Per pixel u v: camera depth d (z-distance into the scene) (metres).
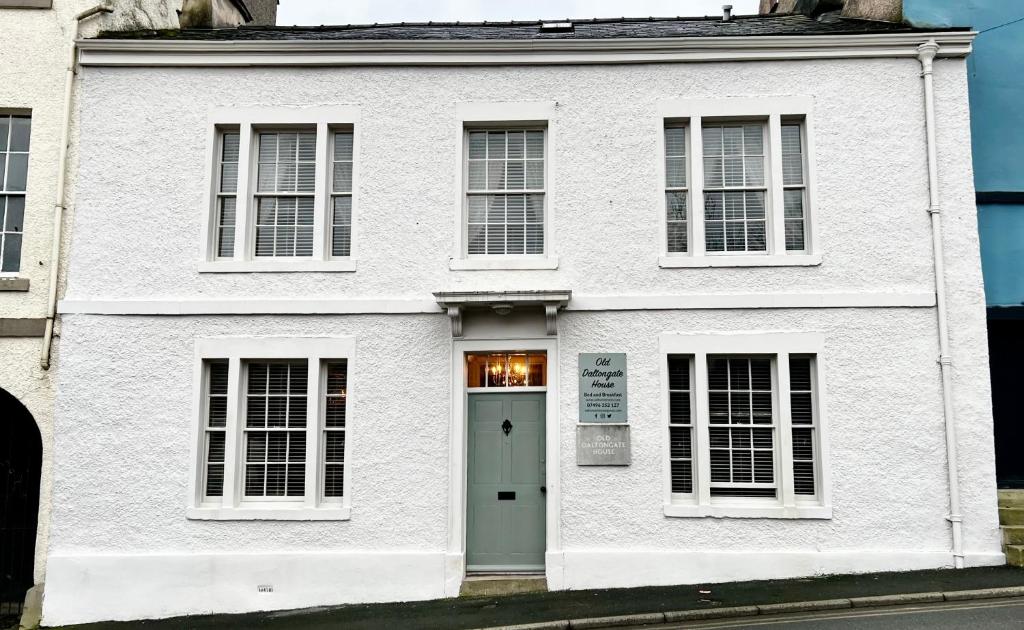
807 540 8.16
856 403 8.34
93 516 8.37
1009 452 9.30
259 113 9.01
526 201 9.09
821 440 8.30
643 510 8.31
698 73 8.95
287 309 8.67
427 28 11.00
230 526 8.38
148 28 10.23
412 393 8.57
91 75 9.05
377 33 10.39
